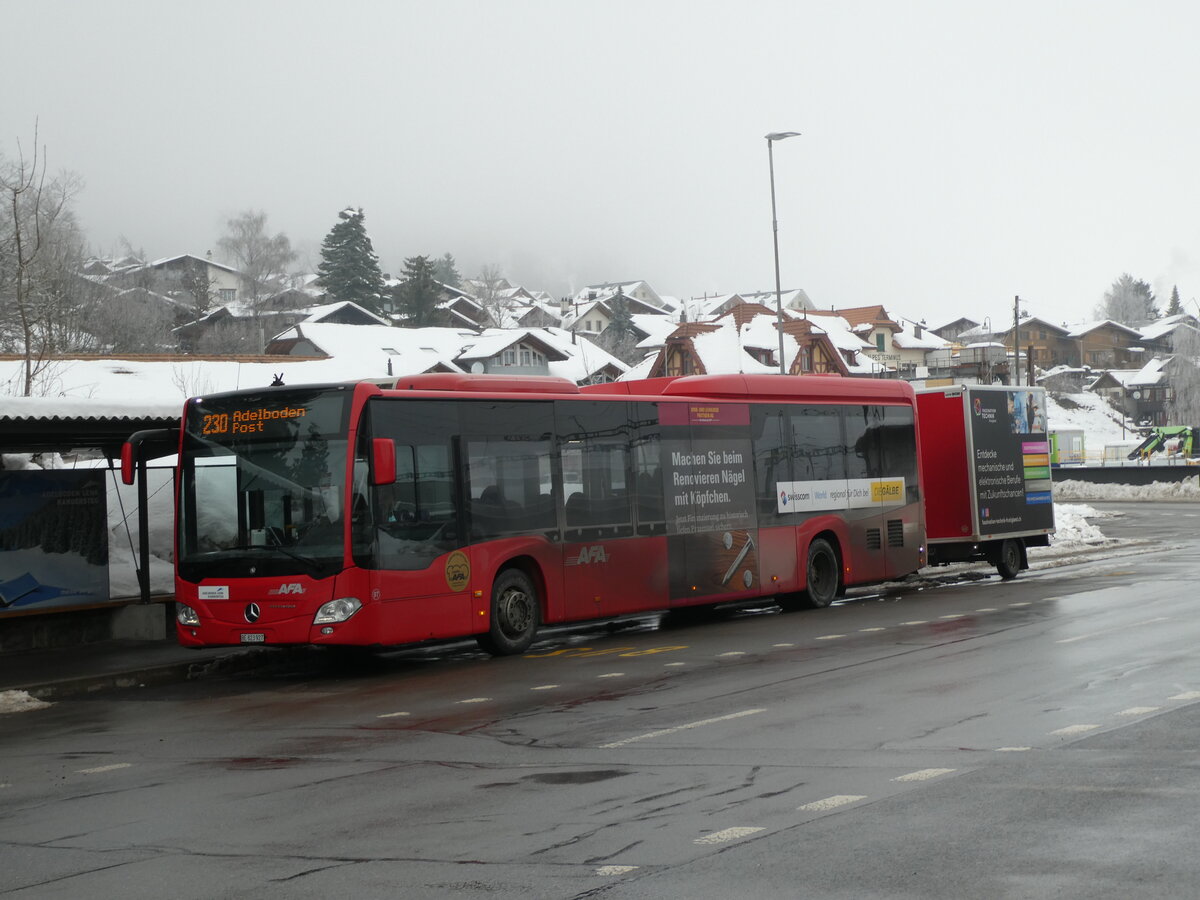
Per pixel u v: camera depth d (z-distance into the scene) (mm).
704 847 7078
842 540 22922
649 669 15234
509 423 17609
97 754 11531
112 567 22000
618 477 19109
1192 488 66500
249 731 12398
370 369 61406
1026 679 12734
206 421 16484
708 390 20750
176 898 6637
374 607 15680
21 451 21297
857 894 6109
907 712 11188
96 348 63875
